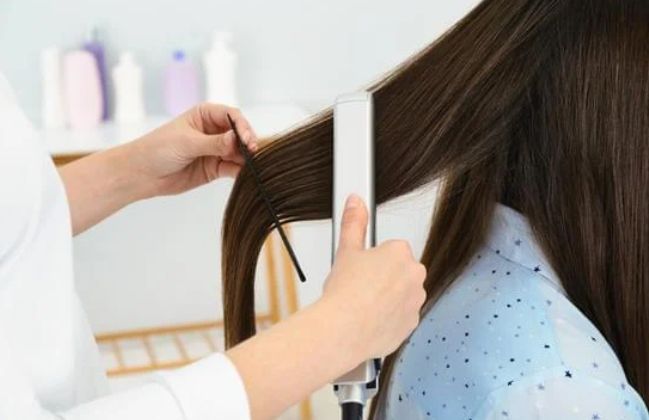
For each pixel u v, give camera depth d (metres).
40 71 2.47
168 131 1.02
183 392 0.66
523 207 0.86
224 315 0.97
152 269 2.68
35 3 2.43
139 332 2.66
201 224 2.67
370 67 2.67
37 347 0.76
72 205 1.03
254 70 2.62
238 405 0.66
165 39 2.54
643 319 0.85
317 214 0.89
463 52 0.84
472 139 0.84
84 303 2.66
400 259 0.74
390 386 0.92
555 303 0.81
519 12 0.83
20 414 0.67
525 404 0.76
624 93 0.81
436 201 0.91
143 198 1.07
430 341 0.86
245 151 0.91
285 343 0.69
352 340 0.70
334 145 0.78
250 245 0.92
